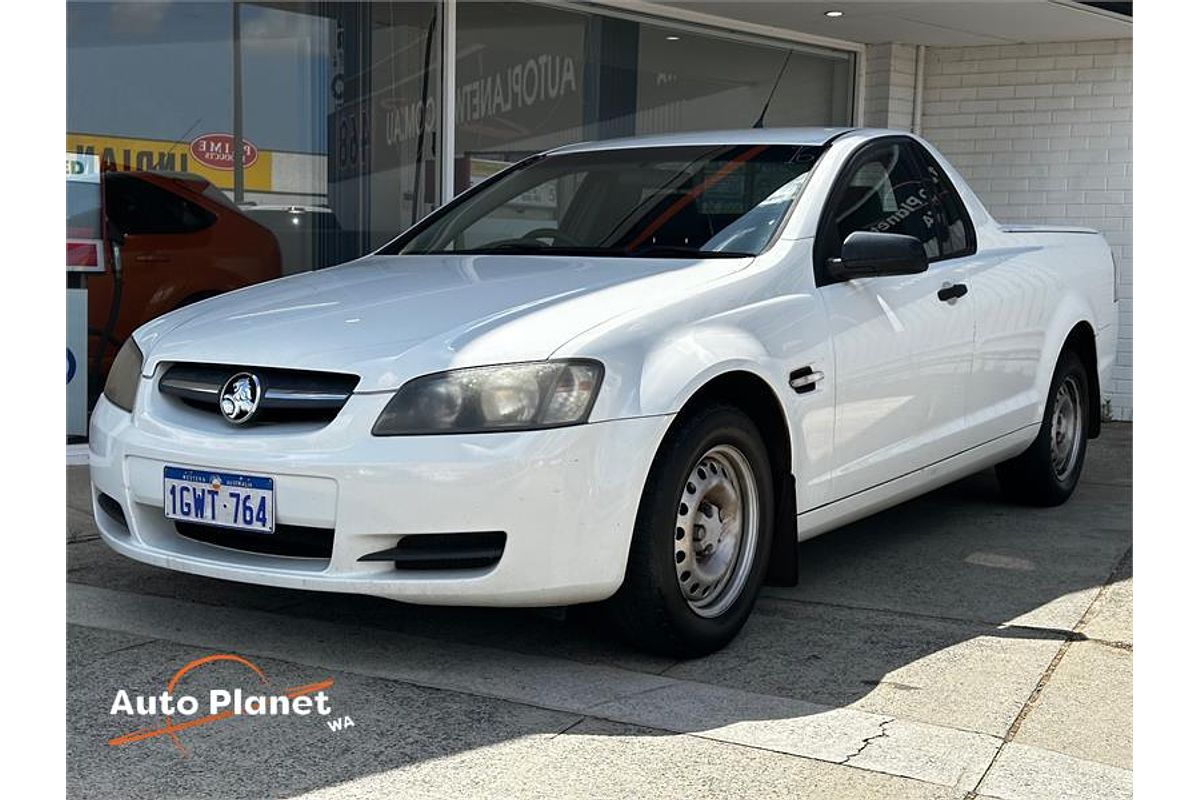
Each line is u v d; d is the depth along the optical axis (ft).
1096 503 20.16
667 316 12.19
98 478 12.78
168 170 21.79
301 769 9.76
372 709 10.95
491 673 11.91
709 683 11.80
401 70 24.77
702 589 12.50
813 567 16.03
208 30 22.09
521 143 26.89
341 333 11.94
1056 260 19.10
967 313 16.35
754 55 31.17
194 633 12.85
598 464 11.27
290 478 11.22
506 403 11.12
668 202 15.02
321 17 23.57
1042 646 13.05
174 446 11.83
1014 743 10.55
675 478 11.81
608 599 11.98
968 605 14.48
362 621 13.35
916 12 28.91
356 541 11.10
